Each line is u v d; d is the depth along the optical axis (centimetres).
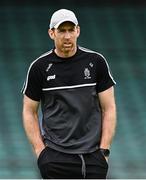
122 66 4409
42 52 4469
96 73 1283
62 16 1247
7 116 3881
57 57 1277
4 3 4862
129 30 4753
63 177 1270
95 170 1265
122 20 4844
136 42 4644
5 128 3781
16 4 4872
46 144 1281
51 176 1272
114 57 4488
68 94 1266
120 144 3684
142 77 4325
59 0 4928
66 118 1265
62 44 1252
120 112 3988
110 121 1289
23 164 3466
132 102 4088
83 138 1262
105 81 1291
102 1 4953
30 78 1294
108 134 1280
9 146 3622
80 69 1273
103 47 4572
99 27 4762
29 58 4416
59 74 1272
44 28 4697
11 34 4622
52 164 1265
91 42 4606
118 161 3519
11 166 3450
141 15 4884
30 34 4634
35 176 3394
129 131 3822
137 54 4531
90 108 1267
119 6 4938
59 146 1262
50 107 1280
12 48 4494
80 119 1259
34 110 1320
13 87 4128
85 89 1270
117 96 4134
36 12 4831
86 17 4844
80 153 1255
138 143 3703
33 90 1301
